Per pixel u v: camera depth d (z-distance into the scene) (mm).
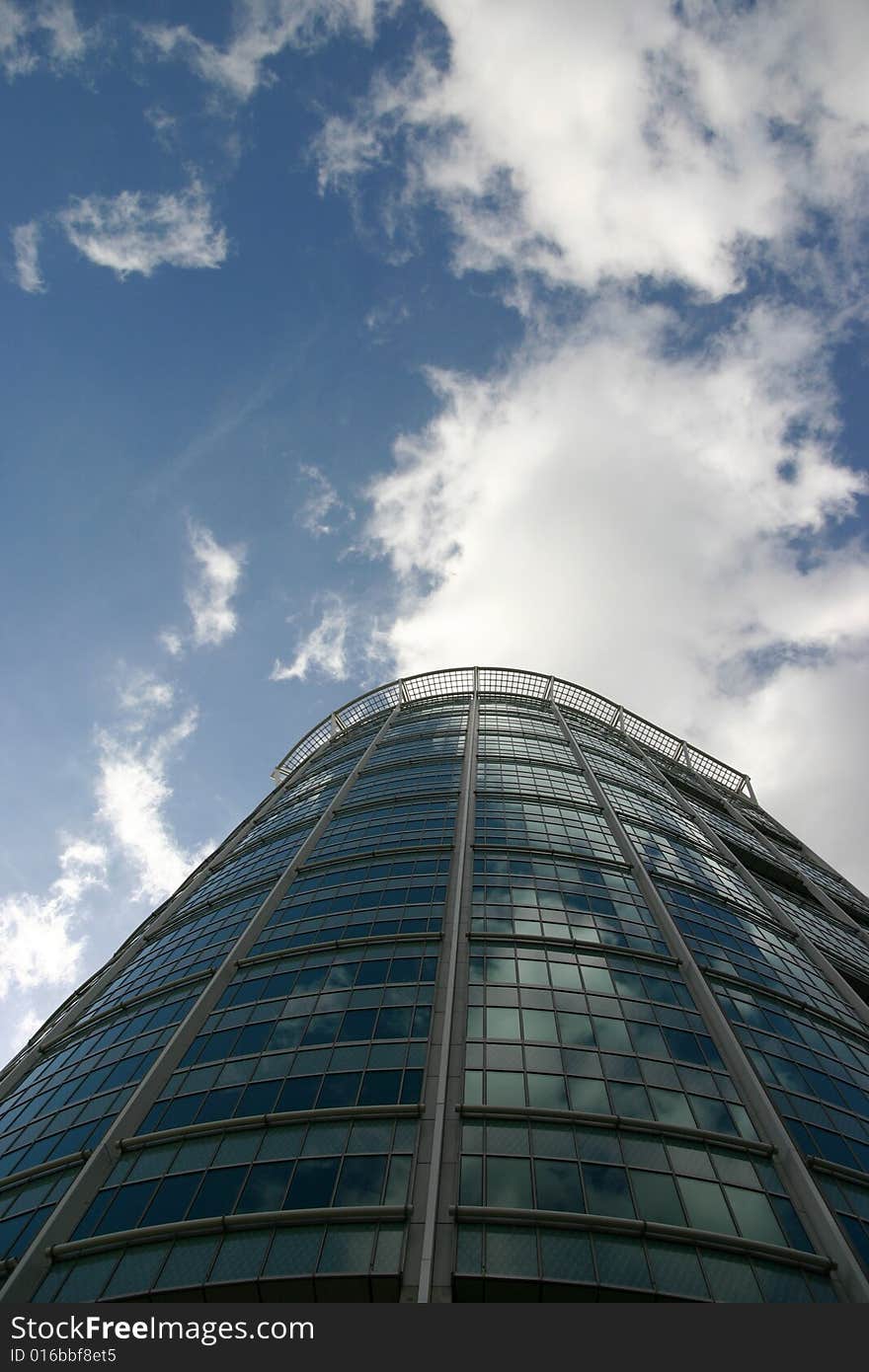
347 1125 21641
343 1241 18172
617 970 29109
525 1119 21500
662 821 49250
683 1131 21609
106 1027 32812
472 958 28859
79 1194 20922
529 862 37219
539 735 62625
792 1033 29219
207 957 34344
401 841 40250
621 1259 17750
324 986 28438
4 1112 30391
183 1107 23703
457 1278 17125
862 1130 25250
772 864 59438
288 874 38844
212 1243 18594
